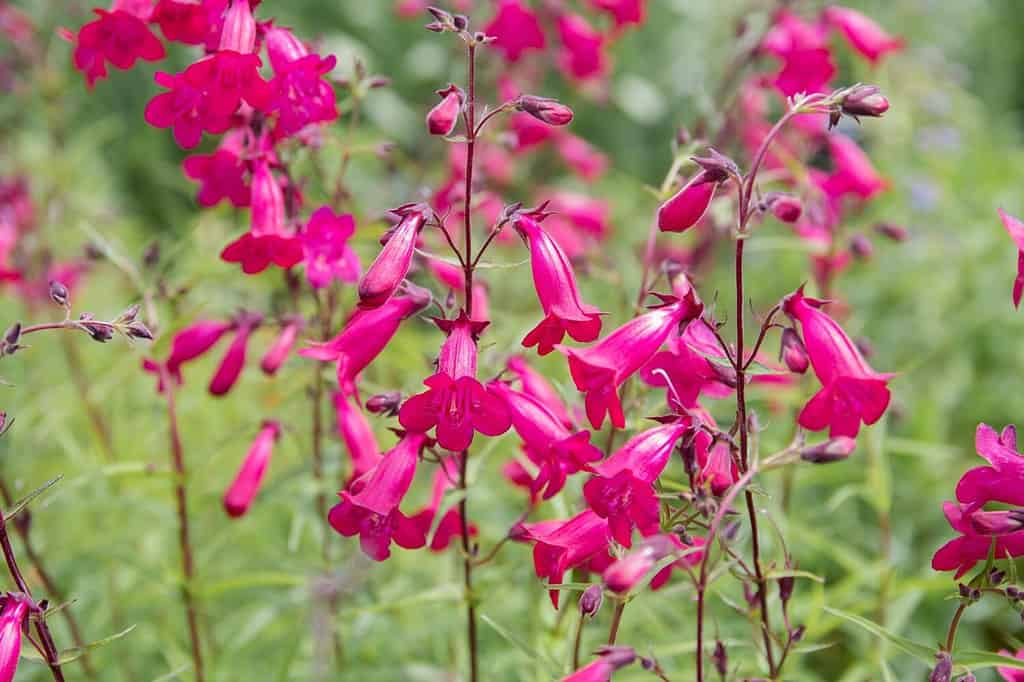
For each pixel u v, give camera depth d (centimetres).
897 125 1056
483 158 768
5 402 739
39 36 1037
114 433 732
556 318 378
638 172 1307
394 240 375
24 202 778
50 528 663
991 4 1466
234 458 695
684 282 459
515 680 589
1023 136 1328
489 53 837
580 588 376
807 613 569
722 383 391
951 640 379
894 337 904
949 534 745
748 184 356
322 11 1379
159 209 1255
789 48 691
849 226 890
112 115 1277
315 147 508
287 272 544
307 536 625
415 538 395
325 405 659
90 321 382
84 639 604
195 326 522
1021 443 817
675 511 406
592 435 561
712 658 406
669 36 1327
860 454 744
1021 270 372
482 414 371
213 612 659
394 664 598
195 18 450
